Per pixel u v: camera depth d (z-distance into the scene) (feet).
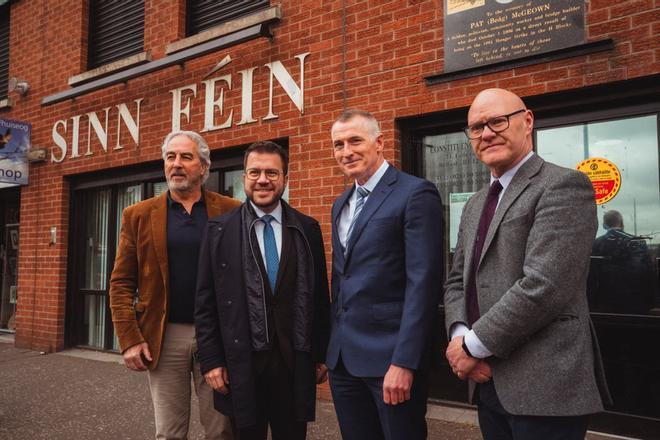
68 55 22.18
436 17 13.00
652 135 11.10
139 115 19.43
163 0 19.19
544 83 11.51
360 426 7.07
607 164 11.51
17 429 12.35
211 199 8.91
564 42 11.30
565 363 5.28
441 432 11.51
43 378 17.12
